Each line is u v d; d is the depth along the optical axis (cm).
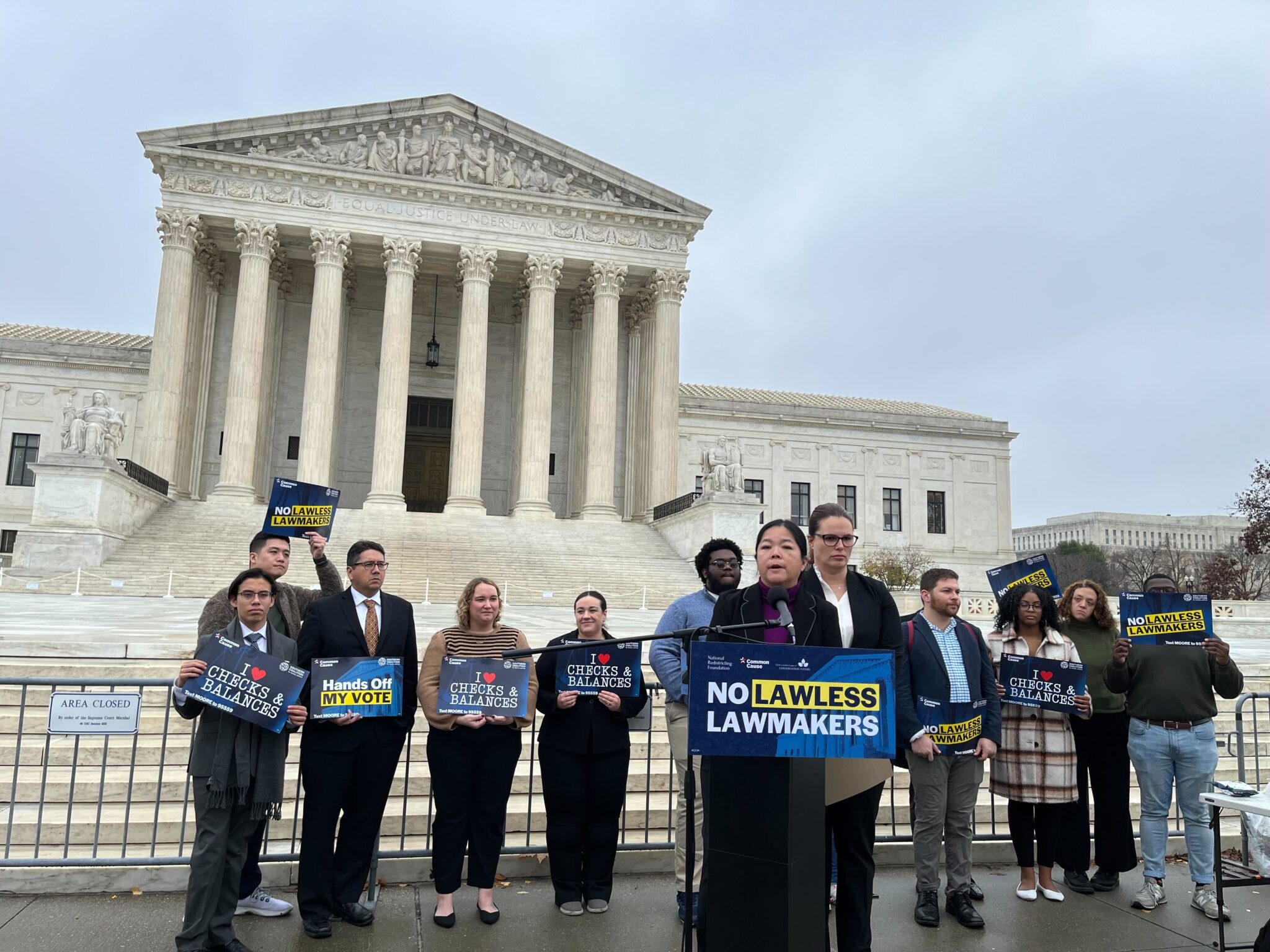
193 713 620
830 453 6244
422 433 4944
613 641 586
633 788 960
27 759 904
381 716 684
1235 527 14975
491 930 671
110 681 726
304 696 680
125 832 721
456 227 4322
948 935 685
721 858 479
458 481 4125
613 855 725
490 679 693
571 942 652
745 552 3416
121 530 3120
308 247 4438
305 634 702
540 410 4306
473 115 4381
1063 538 15400
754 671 454
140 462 3878
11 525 4831
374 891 708
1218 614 3284
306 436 4000
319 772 663
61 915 667
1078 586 859
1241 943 673
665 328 4522
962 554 6325
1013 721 777
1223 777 1156
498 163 4447
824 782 486
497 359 4978
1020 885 776
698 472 6034
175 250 3959
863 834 602
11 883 704
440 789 690
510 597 2978
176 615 2027
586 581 3212
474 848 694
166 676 1095
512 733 707
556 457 4925
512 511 4600
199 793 608
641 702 743
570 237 4462
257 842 694
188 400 4153
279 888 750
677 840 714
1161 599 767
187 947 595
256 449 4222
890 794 977
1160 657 765
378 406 4122
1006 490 6475
